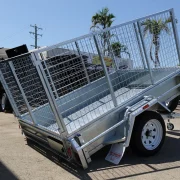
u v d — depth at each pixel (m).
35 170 4.39
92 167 4.38
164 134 4.86
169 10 5.21
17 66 5.03
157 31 5.07
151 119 4.62
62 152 4.38
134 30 4.82
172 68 5.36
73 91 5.48
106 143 4.45
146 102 4.66
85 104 5.68
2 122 9.13
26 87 5.06
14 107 5.81
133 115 4.36
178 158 4.59
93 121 4.33
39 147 5.64
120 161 4.57
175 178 3.80
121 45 4.71
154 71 5.14
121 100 4.80
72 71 4.62
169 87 5.27
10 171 4.37
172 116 5.29
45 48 3.94
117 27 4.60
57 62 4.36
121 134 4.53
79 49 4.34
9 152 5.40
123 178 3.89
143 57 4.98
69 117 5.18
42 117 5.22
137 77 5.26
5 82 5.54
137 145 4.52
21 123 5.86
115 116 4.58
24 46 6.97
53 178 4.03
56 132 4.27
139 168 4.23
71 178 4.00
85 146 4.14
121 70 5.37
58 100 5.24
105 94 5.61
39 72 3.86
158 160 4.53
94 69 4.77
